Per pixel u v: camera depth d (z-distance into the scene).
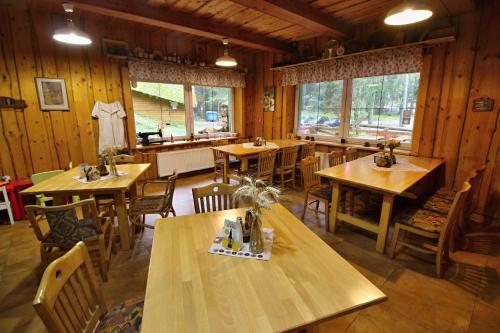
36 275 2.18
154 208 2.58
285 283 1.06
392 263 2.30
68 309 0.98
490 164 3.07
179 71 4.79
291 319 0.89
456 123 3.25
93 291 1.18
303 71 4.88
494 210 3.10
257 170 3.92
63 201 2.60
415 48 3.43
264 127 5.96
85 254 1.16
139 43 4.33
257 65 5.89
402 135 3.94
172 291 1.02
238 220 1.36
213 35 3.98
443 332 1.59
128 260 2.38
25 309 1.83
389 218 2.37
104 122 4.11
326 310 0.92
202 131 5.59
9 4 3.21
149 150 4.71
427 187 3.41
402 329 1.61
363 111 4.37
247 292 1.01
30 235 2.85
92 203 1.92
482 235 2.77
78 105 3.89
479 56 2.99
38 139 3.64
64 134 3.83
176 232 1.50
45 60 3.55
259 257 1.24
